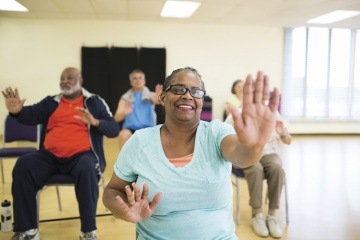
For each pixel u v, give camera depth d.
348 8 5.14
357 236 2.30
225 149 1.02
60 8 5.28
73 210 2.68
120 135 3.16
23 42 6.12
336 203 2.96
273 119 0.85
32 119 2.34
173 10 5.44
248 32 6.72
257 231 2.30
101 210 2.69
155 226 1.11
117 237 2.23
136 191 0.96
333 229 2.41
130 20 6.29
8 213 2.30
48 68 6.25
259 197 2.38
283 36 6.82
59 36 6.22
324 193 3.23
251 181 2.38
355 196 3.15
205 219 1.08
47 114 2.39
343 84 7.00
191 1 4.80
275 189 2.38
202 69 6.69
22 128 3.28
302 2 4.80
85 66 6.30
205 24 6.57
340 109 7.04
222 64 6.73
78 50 6.32
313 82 6.91
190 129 1.12
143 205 0.98
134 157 1.11
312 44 6.85
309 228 2.42
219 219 1.10
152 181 1.07
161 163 1.08
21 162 2.05
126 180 1.15
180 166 1.08
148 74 6.48
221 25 6.62
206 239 1.09
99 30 6.32
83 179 2.04
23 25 6.08
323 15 5.66
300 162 4.53
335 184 3.54
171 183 1.06
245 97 0.85
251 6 5.06
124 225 2.42
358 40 6.98
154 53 6.46
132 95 3.33
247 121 0.85
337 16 5.73
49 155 2.20
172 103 1.10
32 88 6.24
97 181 2.13
